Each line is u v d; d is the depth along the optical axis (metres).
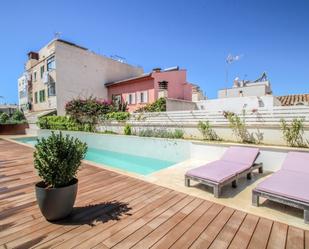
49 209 2.93
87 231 2.80
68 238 2.65
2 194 4.14
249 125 7.51
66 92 19.50
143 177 5.22
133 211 3.38
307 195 3.06
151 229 2.85
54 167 2.98
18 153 8.74
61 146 3.08
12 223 3.01
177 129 9.99
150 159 9.97
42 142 3.12
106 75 22.50
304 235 2.69
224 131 8.26
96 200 3.81
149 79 17.78
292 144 6.55
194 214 3.28
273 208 3.48
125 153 11.28
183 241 2.57
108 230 2.83
